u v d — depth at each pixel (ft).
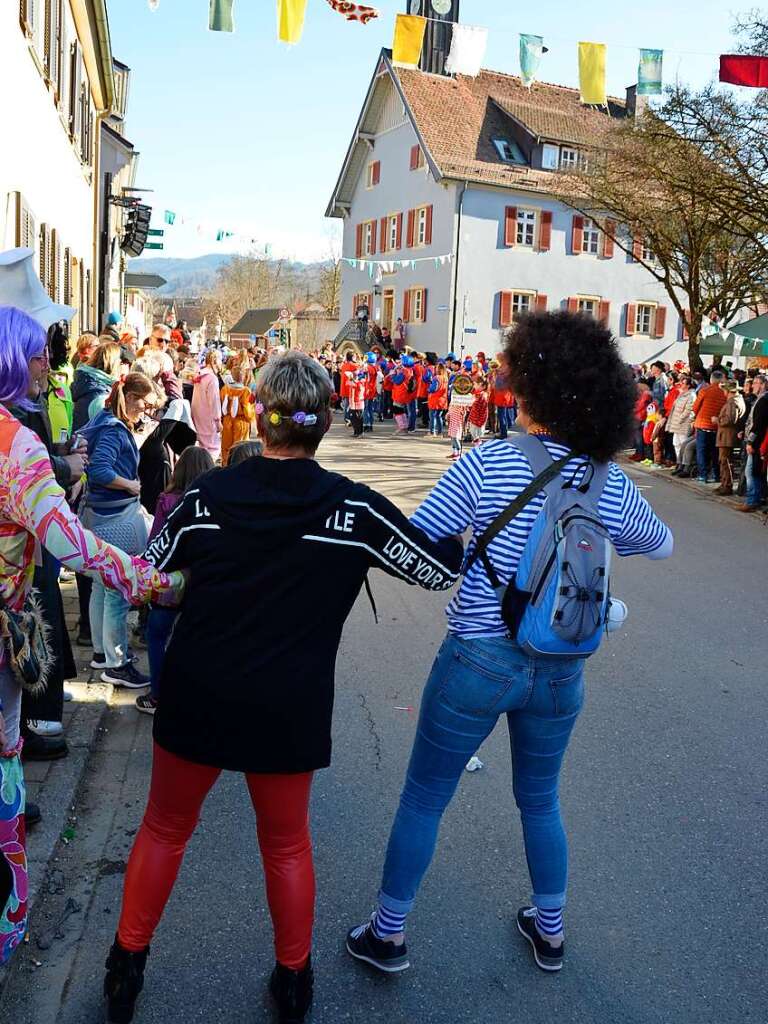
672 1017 9.19
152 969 9.54
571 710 9.12
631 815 13.24
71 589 22.81
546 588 8.34
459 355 124.67
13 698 8.34
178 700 8.17
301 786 8.41
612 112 141.18
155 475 18.70
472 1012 9.16
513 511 8.48
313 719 8.18
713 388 51.08
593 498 8.66
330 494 8.14
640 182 73.61
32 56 37.65
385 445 65.00
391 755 14.87
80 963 9.58
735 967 10.00
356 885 11.19
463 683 8.84
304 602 8.12
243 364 41.98
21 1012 8.82
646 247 80.69
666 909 11.00
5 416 8.10
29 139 37.63
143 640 19.61
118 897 10.74
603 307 133.18
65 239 51.78
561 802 13.53
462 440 69.15
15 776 8.25
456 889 11.25
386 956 9.56
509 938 10.37
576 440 8.66
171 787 8.47
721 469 47.80
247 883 11.17
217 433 38.19
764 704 18.03
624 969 9.90
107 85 69.51
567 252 129.80
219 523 8.09
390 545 8.24
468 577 8.77
